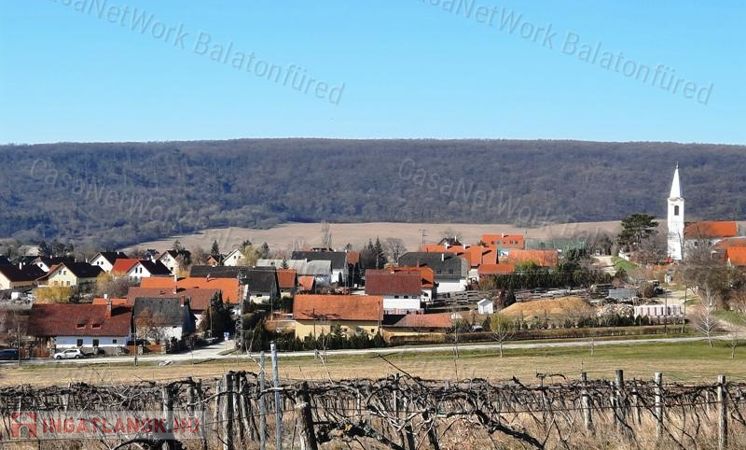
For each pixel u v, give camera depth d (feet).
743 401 70.54
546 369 160.56
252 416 64.34
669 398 70.33
